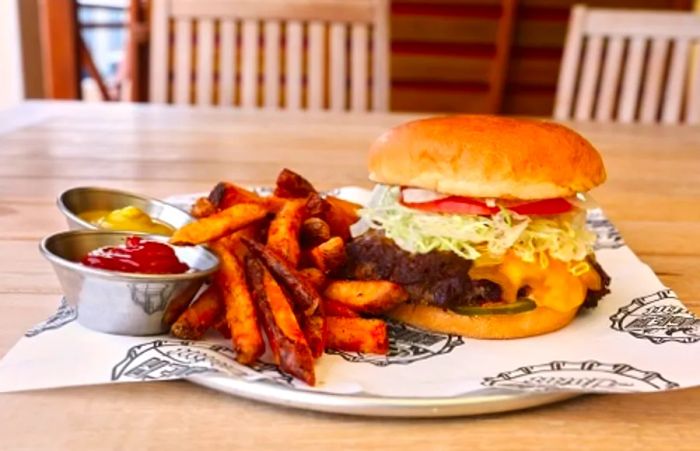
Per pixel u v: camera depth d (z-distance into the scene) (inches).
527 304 19.1
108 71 102.3
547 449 15.6
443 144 19.7
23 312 19.2
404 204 20.2
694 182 31.4
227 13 43.4
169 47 43.7
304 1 43.3
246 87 44.0
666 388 16.3
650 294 20.9
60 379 16.3
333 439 15.6
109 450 15.2
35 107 41.3
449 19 69.2
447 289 18.9
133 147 33.2
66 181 28.5
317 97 44.2
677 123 43.9
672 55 44.7
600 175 20.5
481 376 17.3
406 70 71.2
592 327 19.4
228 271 17.9
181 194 27.5
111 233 19.4
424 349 18.5
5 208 25.7
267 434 15.7
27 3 53.8
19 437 15.4
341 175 30.4
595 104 46.1
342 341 18.0
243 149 33.6
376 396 16.2
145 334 17.8
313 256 19.4
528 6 68.4
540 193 19.4
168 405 16.2
